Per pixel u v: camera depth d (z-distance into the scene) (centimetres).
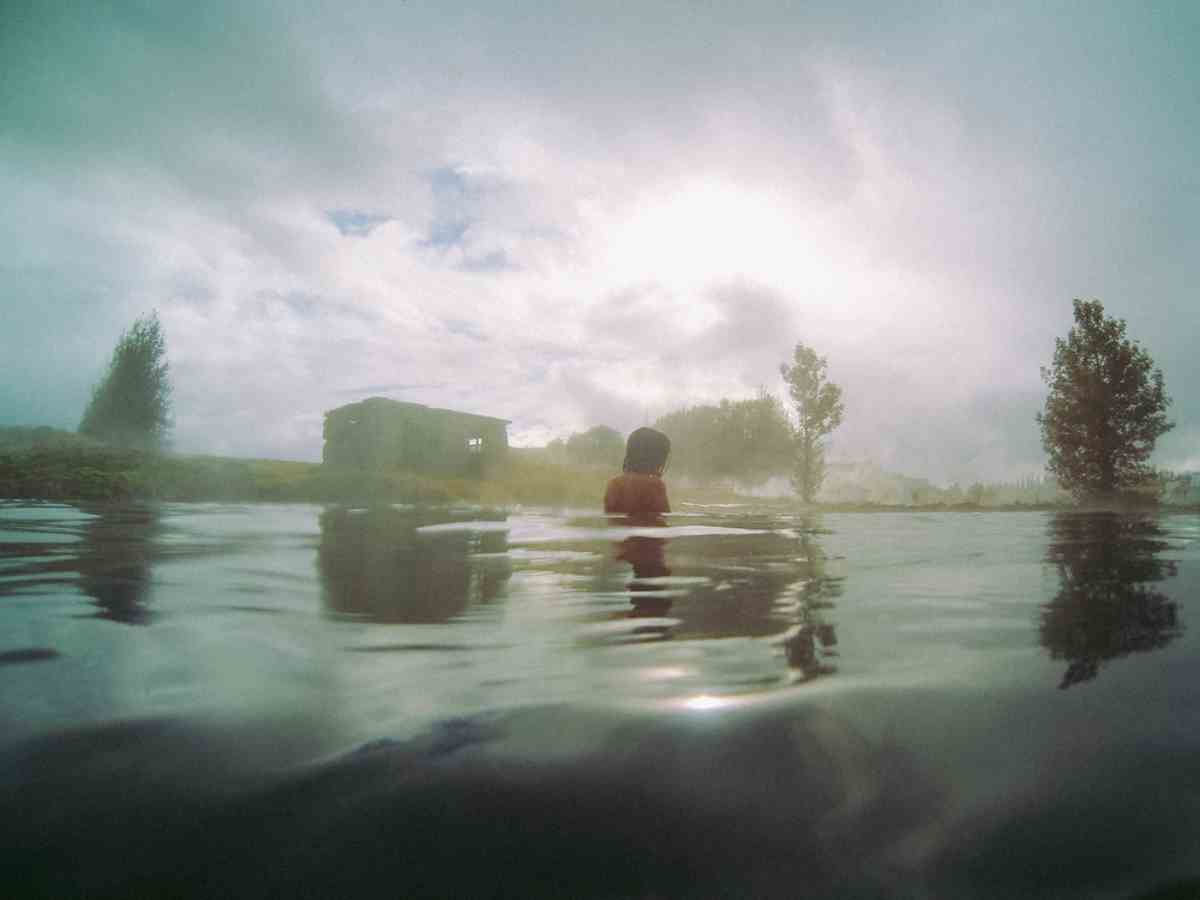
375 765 68
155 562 235
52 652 110
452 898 48
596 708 85
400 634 127
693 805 61
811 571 223
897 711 83
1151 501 1227
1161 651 112
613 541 331
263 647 116
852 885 50
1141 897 49
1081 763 69
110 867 51
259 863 52
